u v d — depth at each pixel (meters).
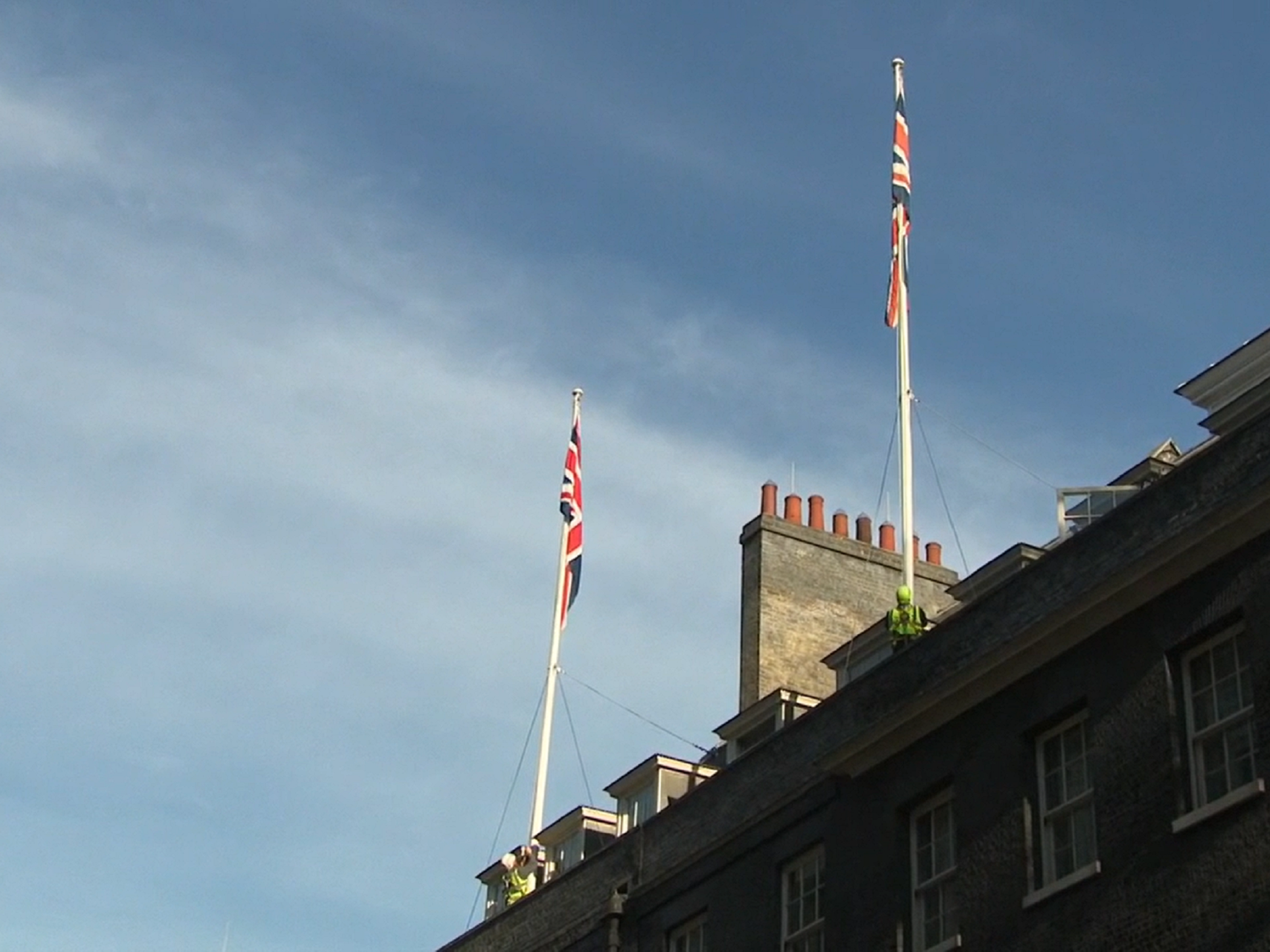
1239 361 32.41
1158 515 28.36
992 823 29.34
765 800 34.78
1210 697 26.81
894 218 38.53
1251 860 25.03
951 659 31.42
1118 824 27.12
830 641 47.34
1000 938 28.48
